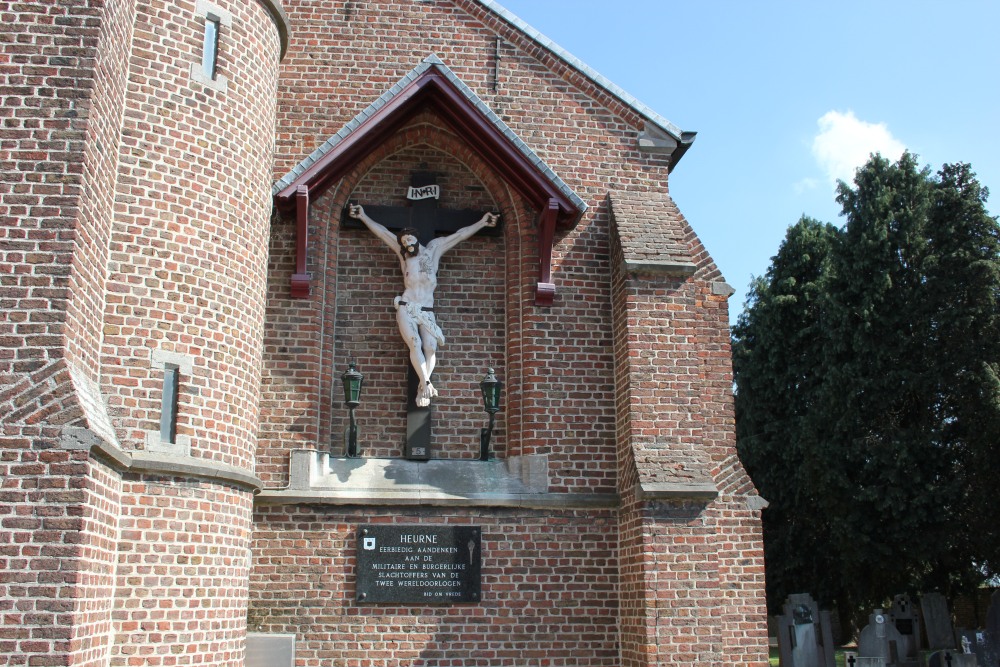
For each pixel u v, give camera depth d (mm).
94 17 9484
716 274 14516
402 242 13758
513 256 14125
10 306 8727
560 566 12906
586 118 14727
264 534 12469
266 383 12930
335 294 13844
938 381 25969
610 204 14312
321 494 12547
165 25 11172
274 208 13492
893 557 25641
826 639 18031
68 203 9016
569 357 13695
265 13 12617
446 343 13914
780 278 34531
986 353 25453
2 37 9273
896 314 27375
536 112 14656
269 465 12680
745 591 13070
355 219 14016
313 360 13117
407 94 13484
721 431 13828
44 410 8523
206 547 10438
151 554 9898
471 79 14648
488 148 14008
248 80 12055
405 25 14711
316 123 14203
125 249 10406
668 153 14750
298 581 12375
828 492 27250
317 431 12984
